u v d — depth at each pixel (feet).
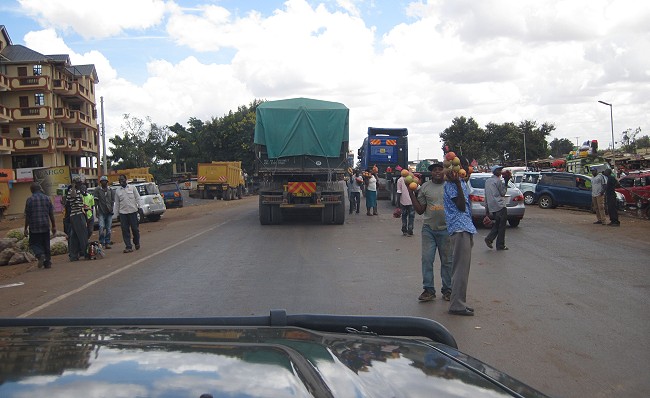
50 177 129.59
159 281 32.19
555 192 86.22
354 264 36.63
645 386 15.78
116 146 274.77
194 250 45.24
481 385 6.85
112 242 53.78
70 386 5.22
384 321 9.64
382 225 62.54
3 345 6.65
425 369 7.23
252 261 38.55
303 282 30.73
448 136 287.89
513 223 59.77
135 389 5.22
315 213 68.90
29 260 47.70
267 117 59.98
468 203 23.91
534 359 18.08
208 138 217.15
